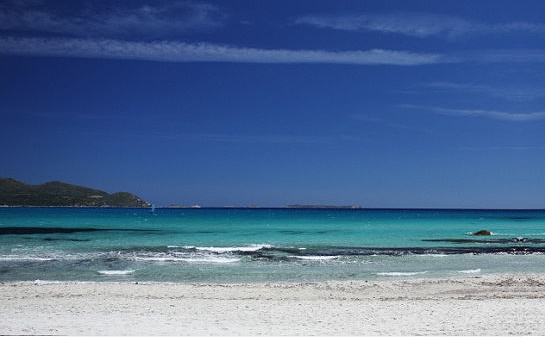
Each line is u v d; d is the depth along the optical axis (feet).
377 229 205.05
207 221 289.12
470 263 93.20
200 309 47.70
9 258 95.14
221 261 93.04
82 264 87.61
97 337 33.83
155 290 61.00
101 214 424.05
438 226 238.48
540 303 52.08
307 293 60.08
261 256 101.24
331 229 205.26
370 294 59.82
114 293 58.49
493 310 47.29
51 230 187.21
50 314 43.83
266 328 37.99
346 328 38.27
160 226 223.10
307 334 35.73
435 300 54.75
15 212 470.39
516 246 128.67
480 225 252.62
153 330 36.55
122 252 106.63
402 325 39.68
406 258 99.50
